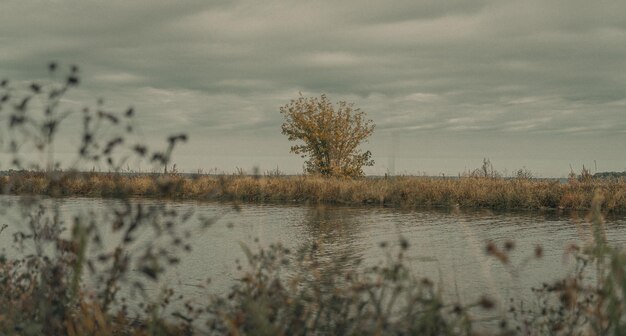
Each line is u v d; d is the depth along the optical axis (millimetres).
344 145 38656
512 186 24078
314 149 38969
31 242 8172
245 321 3781
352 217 18281
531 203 22266
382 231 14344
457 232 14180
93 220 3846
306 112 38781
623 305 3611
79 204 20719
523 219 17891
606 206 21422
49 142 3629
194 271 8273
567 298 4094
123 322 4844
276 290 4141
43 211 4156
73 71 3611
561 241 12492
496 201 22969
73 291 3902
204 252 10109
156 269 3756
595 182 25406
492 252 3207
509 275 8289
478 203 23266
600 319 3742
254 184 26047
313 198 25922
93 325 4031
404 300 5344
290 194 26266
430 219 17750
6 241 9086
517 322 5461
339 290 4172
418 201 23891
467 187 24547
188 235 3936
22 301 4090
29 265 4422
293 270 8250
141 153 3504
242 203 23906
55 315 3920
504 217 18578
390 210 21219
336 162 38312
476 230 14695
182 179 3828
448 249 11094
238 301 4316
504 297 6770
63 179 3732
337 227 15305
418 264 9273
